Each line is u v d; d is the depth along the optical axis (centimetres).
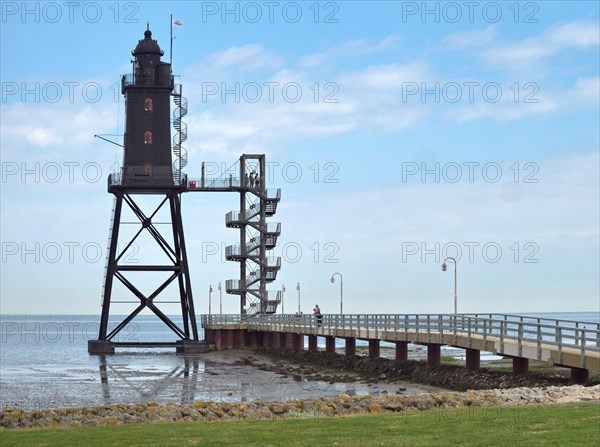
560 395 3988
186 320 11831
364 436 2934
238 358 10738
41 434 3231
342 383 7031
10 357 12212
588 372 5019
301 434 3022
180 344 11725
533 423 3050
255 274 12756
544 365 6862
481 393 4222
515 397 3972
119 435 3144
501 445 2683
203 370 8950
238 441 2917
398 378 6938
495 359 8719
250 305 12900
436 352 6781
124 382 7756
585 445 2642
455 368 6444
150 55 11412
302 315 10194
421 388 6169
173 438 3027
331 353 9331
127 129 11312
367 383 6881
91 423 4056
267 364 9569
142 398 6359
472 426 3052
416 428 3059
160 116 11338
